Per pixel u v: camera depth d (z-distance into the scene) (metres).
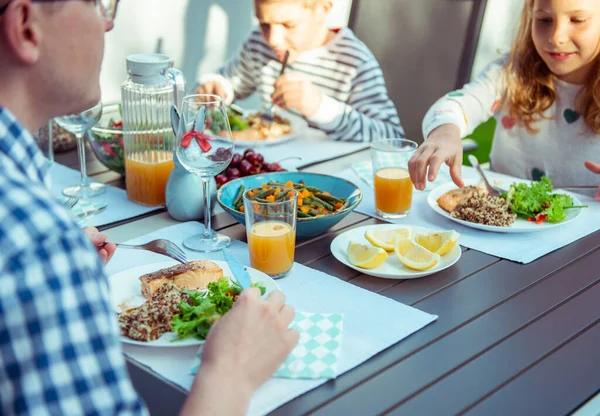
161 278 1.09
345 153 1.94
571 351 0.96
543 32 1.81
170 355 0.94
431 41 2.39
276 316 0.83
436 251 1.26
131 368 0.91
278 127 2.05
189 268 1.12
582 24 1.75
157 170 1.53
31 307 0.55
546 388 0.88
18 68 0.64
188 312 0.97
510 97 2.04
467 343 0.98
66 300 0.56
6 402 0.56
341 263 1.25
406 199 1.47
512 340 0.99
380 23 2.52
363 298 1.10
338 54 2.42
